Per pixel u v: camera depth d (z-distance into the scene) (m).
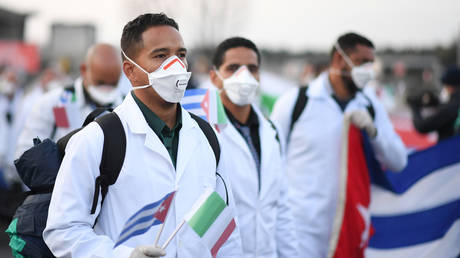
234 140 4.86
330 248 5.99
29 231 3.36
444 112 8.21
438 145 7.12
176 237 3.25
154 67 3.30
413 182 7.02
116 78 6.22
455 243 7.00
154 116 3.35
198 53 34.38
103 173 3.12
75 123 6.27
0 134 10.58
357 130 6.15
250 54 5.14
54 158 3.49
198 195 3.36
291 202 6.20
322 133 6.16
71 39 29.45
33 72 32.16
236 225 3.72
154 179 3.20
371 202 6.87
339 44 6.37
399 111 20.09
